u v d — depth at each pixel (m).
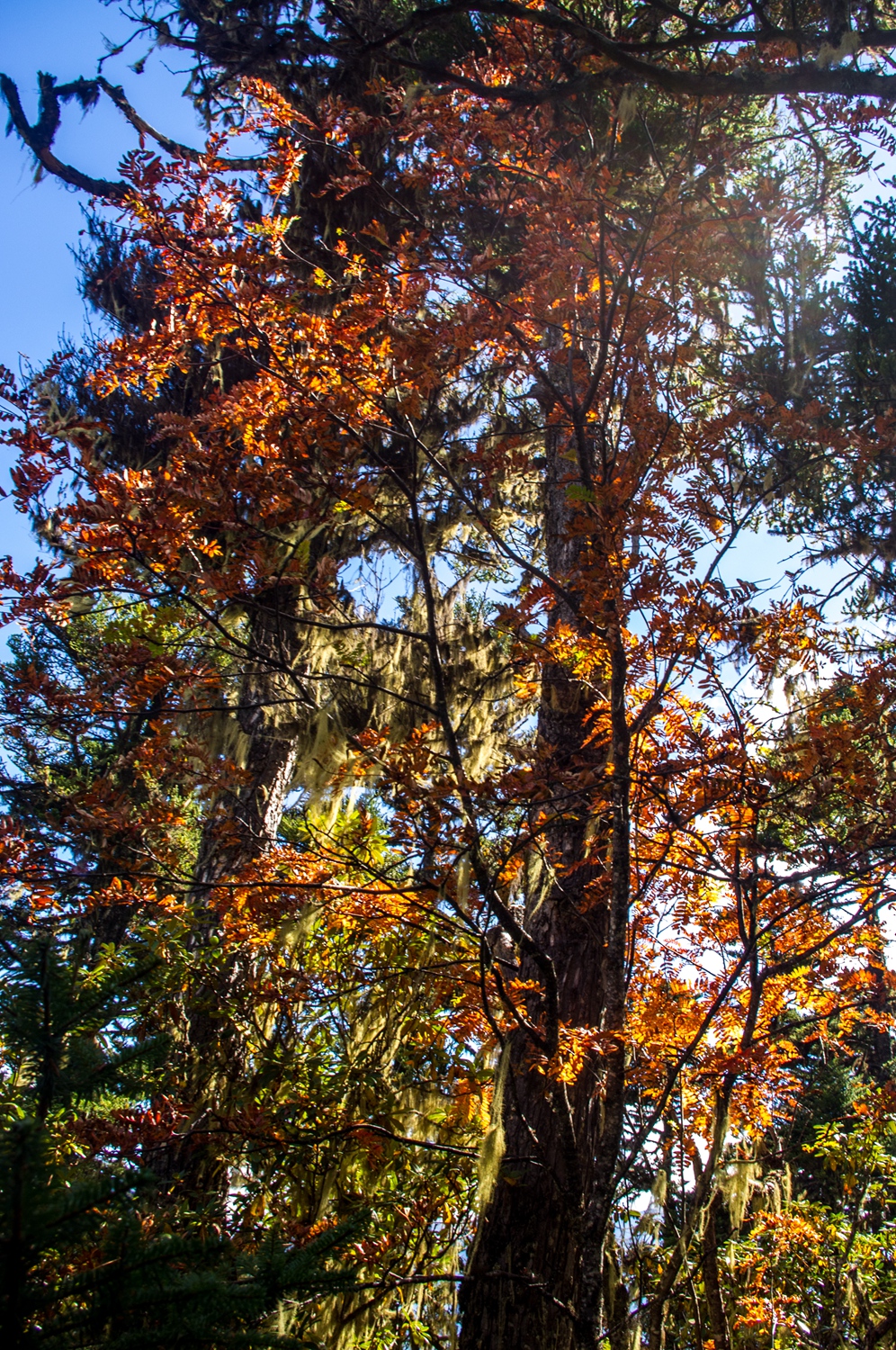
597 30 5.00
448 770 4.48
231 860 5.89
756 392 5.25
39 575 3.92
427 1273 4.86
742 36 4.32
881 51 4.77
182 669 4.06
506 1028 4.89
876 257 5.93
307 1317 3.88
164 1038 2.47
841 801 4.82
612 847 4.29
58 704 4.24
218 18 5.44
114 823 4.18
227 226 4.39
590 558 4.37
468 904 4.29
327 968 5.66
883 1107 5.46
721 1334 4.18
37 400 4.14
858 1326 5.09
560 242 4.61
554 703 5.36
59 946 3.51
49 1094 2.24
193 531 4.07
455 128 4.70
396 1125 4.95
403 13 7.23
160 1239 1.96
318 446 4.53
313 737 4.32
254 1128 4.15
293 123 4.93
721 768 4.49
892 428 4.77
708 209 4.70
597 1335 3.62
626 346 4.83
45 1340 1.82
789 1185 5.35
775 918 4.84
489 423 6.81
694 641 4.27
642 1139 4.00
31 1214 1.68
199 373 6.23
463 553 6.60
